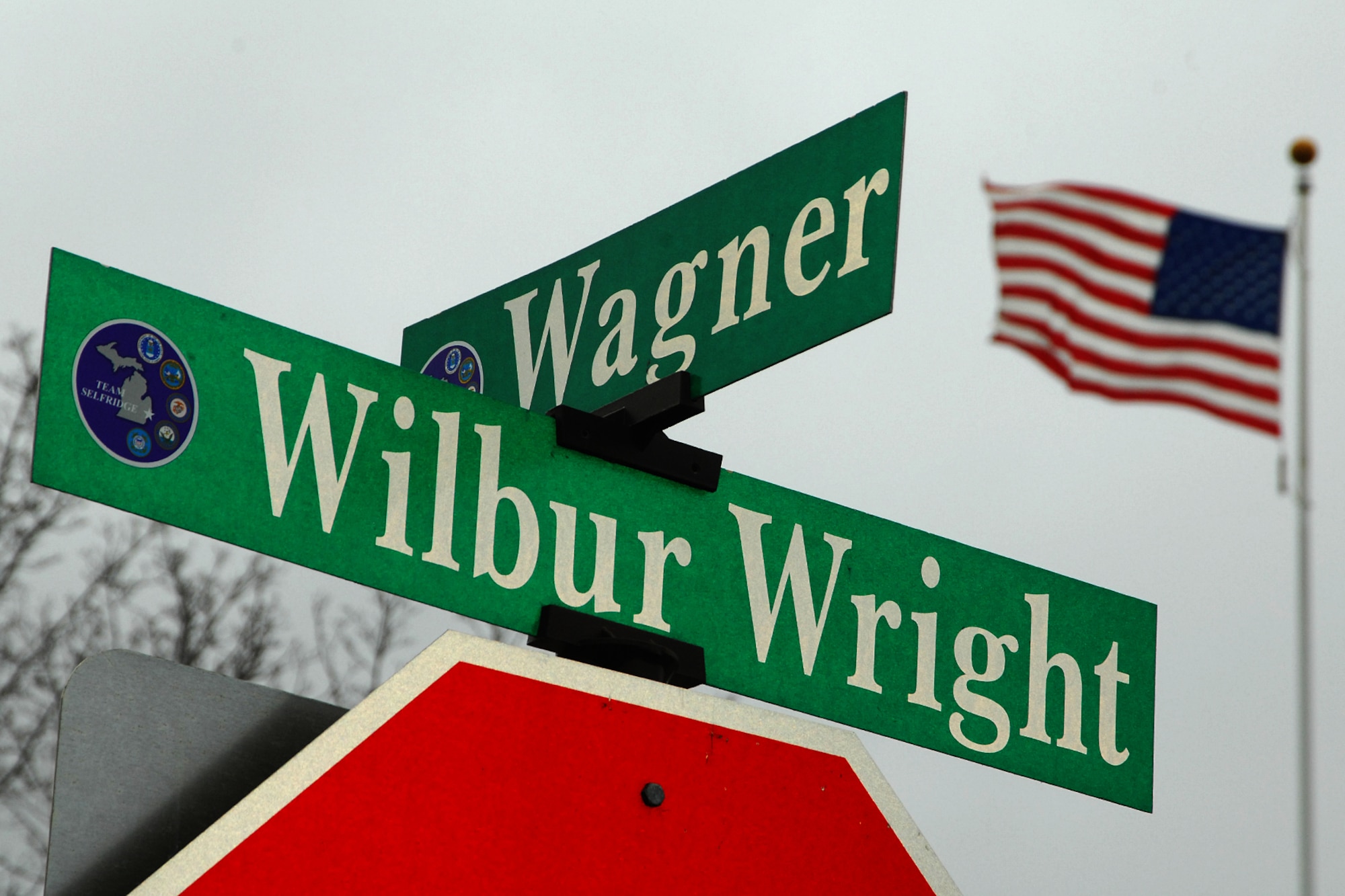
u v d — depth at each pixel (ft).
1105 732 18.79
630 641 16.03
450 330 20.31
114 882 12.71
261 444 14.89
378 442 15.56
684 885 14.43
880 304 16.19
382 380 15.75
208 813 13.24
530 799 13.94
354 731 13.35
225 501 14.57
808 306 16.76
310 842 12.87
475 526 15.87
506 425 16.34
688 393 17.22
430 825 13.43
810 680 17.02
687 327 17.65
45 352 13.93
